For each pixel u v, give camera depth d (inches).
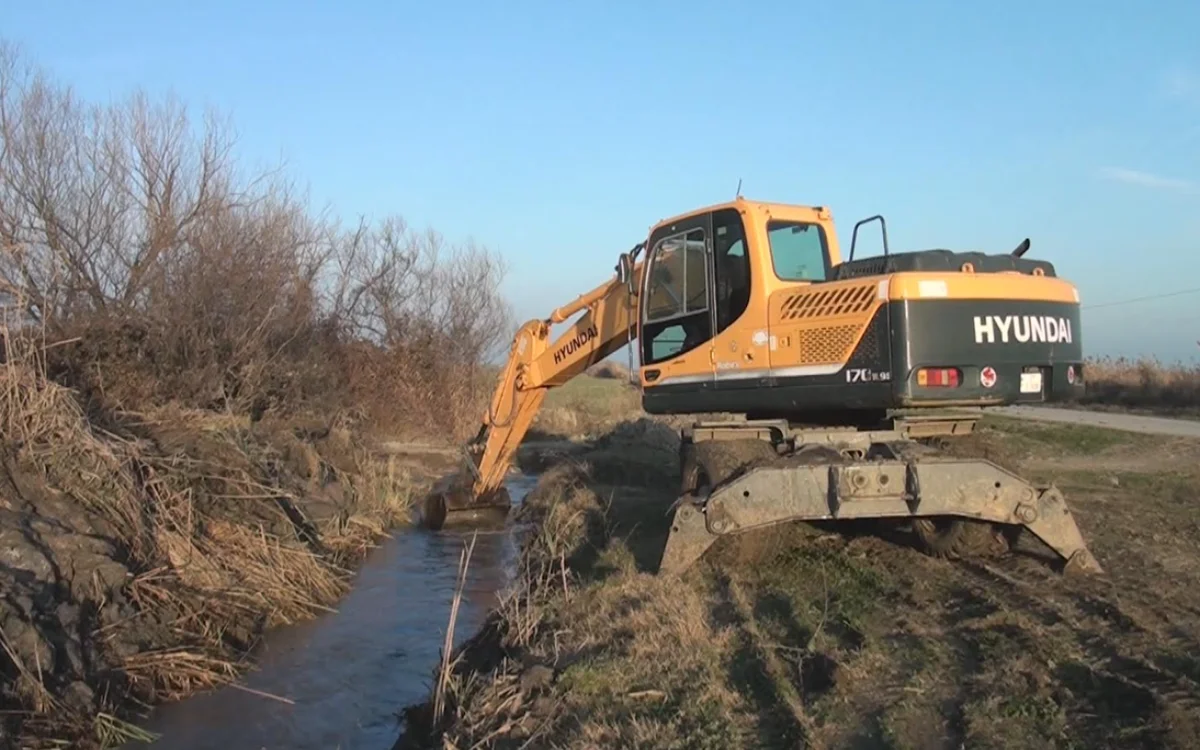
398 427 967.6
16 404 351.9
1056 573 307.6
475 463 573.6
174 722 284.0
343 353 973.8
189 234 671.1
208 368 613.6
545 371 504.7
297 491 518.6
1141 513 428.5
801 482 295.7
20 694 255.8
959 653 239.3
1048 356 314.5
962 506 292.5
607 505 487.2
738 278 347.6
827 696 212.8
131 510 358.0
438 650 352.8
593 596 306.8
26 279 498.3
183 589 354.3
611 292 450.9
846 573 320.8
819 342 315.0
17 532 303.6
